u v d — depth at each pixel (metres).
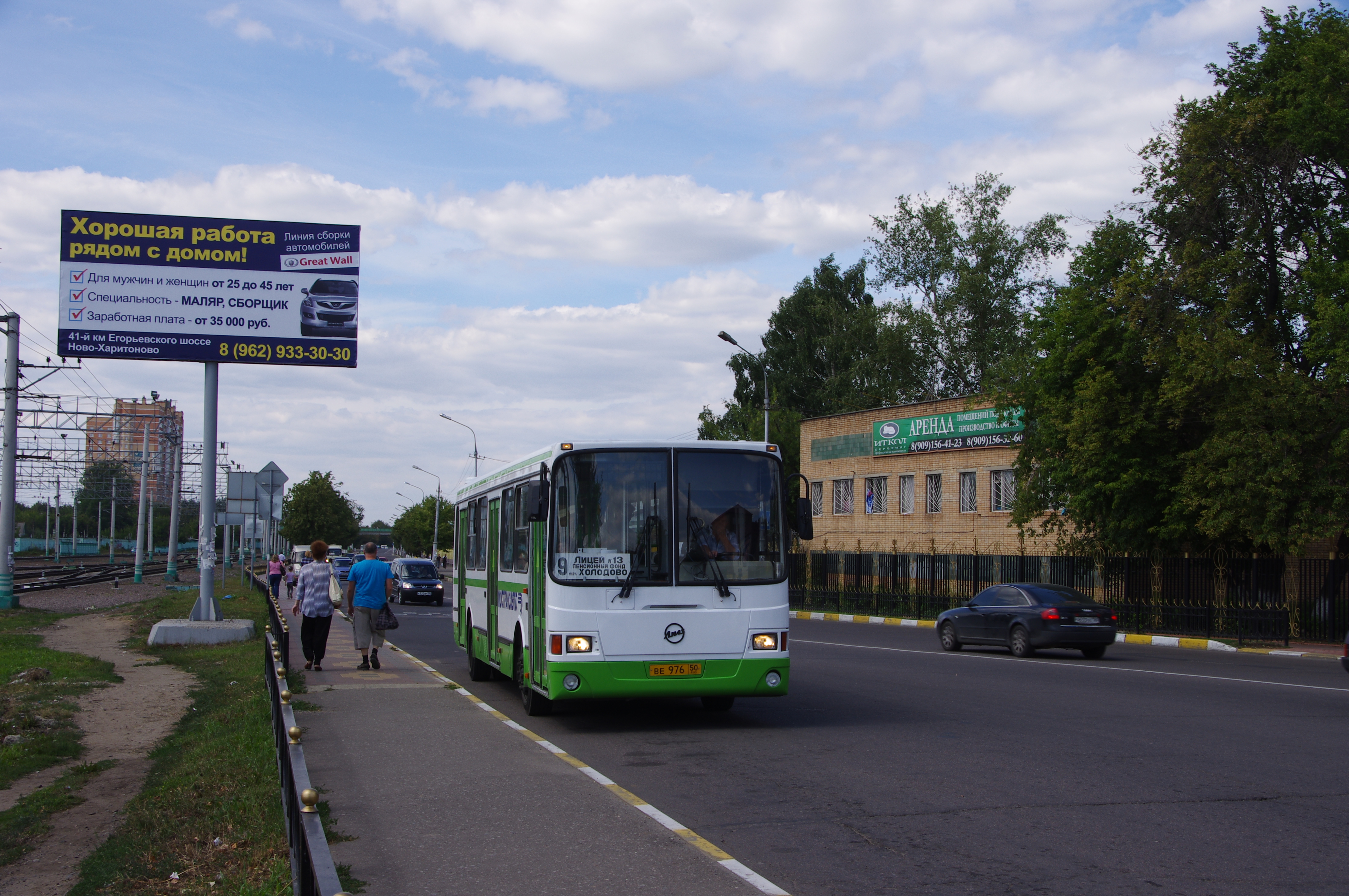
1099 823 7.11
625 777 8.74
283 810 6.97
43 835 7.42
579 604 10.85
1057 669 18.38
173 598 36.53
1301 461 24.75
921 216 52.97
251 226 22.94
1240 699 13.87
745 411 67.44
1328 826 7.02
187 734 11.05
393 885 5.71
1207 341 25.95
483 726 11.26
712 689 10.97
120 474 90.56
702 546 11.16
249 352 22.81
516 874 5.91
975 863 6.16
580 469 11.13
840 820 7.23
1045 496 31.50
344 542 100.06
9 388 33.38
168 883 6.11
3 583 32.41
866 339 57.16
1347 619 25.00
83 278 22.16
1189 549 29.09
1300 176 28.06
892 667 18.50
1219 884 5.75
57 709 12.39
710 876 5.88
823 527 47.12
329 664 17.83
